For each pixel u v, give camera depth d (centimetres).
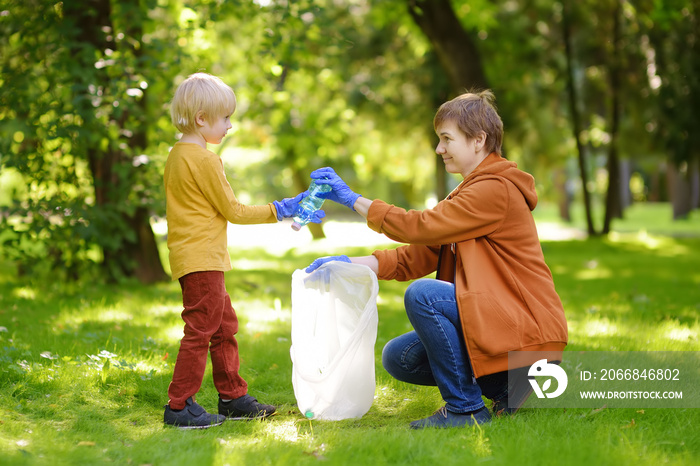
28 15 694
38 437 269
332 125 1526
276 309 603
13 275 872
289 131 1441
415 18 1308
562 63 1784
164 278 830
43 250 741
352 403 307
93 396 332
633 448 259
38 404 312
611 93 1819
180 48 752
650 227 2638
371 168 2289
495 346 282
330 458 251
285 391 368
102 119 680
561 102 1947
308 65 1384
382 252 338
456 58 1295
